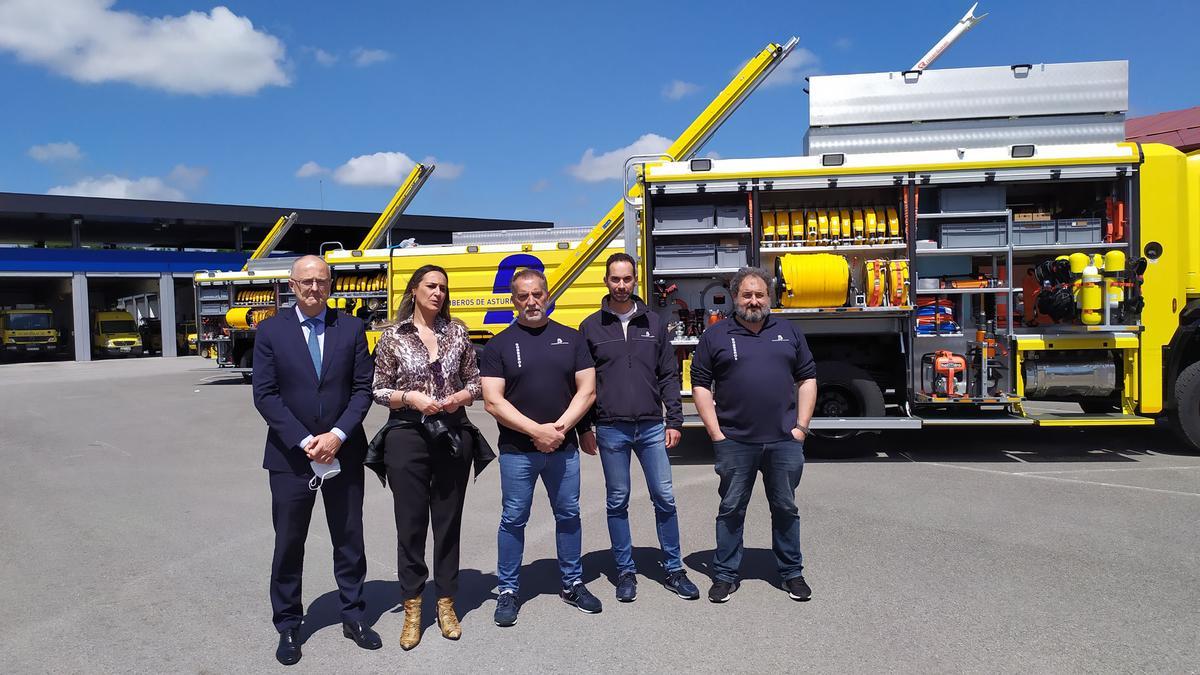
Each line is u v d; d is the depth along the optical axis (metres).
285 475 3.66
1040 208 8.60
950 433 9.54
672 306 8.31
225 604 4.44
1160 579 4.42
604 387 4.31
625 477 4.34
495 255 14.88
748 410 4.18
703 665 3.51
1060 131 8.18
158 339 36.53
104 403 15.17
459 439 3.84
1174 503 6.03
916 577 4.54
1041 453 8.17
